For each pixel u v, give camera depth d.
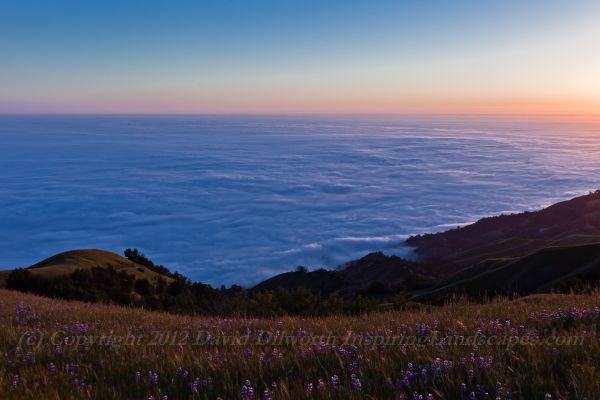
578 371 3.90
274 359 5.20
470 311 8.36
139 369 5.13
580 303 7.93
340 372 4.61
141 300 35.91
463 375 4.13
